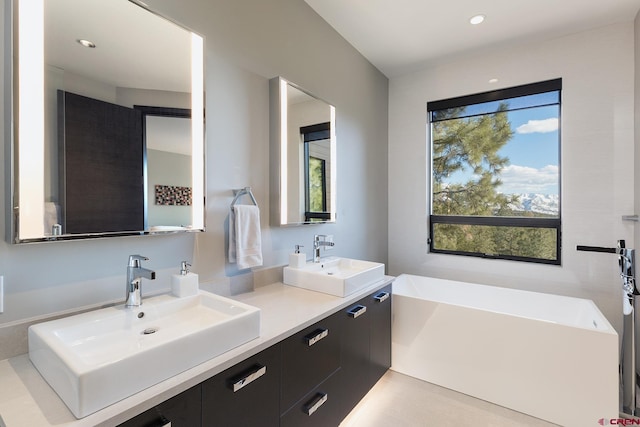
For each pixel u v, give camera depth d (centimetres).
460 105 311
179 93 147
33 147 105
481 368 210
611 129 247
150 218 137
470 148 313
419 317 233
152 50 138
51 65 109
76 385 73
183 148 148
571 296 264
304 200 222
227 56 171
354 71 285
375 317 213
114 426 75
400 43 277
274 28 200
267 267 200
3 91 102
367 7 228
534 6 224
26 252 106
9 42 101
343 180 272
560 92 269
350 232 284
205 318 129
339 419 170
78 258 118
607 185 249
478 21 244
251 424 114
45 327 101
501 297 273
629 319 196
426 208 332
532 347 195
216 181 167
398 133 345
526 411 196
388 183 352
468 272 312
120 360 80
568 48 262
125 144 129
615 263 248
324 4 225
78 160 116
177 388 88
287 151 206
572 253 263
